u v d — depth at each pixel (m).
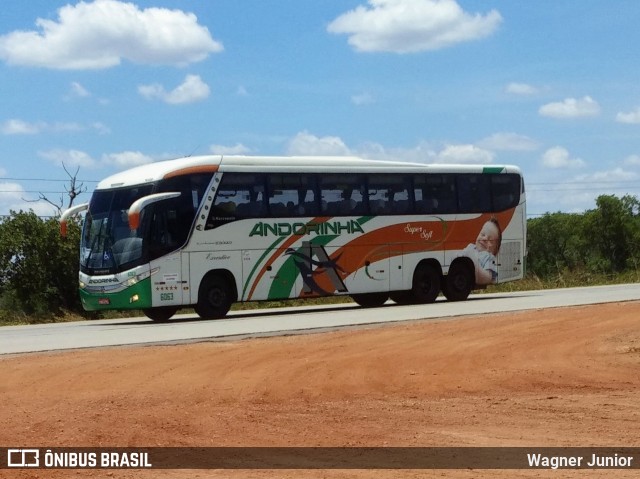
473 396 14.48
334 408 13.47
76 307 41.66
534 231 78.12
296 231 29.64
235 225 28.67
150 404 13.52
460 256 32.69
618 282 49.03
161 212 27.61
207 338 21.12
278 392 14.52
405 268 31.64
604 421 12.57
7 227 41.34
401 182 31.72
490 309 27.31
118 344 20.34
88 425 12.03
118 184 28.67
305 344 19.47
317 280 29.97
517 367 16.78
